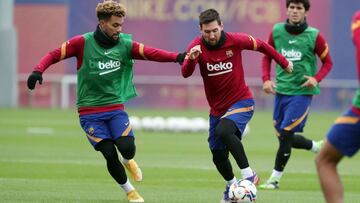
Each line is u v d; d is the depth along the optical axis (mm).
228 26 108812
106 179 42062
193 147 61844
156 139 69062
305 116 40938
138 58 32750
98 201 33156
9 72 108188
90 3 110062
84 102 32500
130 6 109812
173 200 34062
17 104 111250
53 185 39000
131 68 33000
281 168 40125
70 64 110062
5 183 39375
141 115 95562
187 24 109562
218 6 108938
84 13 110062
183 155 55625
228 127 31953
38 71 31719
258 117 96812
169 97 109938
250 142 66625
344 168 49000
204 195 36094
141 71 109625
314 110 108625
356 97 24141
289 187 40188
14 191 36188
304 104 40781
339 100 108812
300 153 58500
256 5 108750
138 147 61344
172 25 109625
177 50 109625
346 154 24344
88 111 32438
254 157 55031
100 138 32188
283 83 41125
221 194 36562
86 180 41500
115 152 32469
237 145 31828
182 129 77625
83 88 32500
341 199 24359
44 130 75312
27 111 102750
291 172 46625
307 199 35125
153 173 45281
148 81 109562
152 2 109812
